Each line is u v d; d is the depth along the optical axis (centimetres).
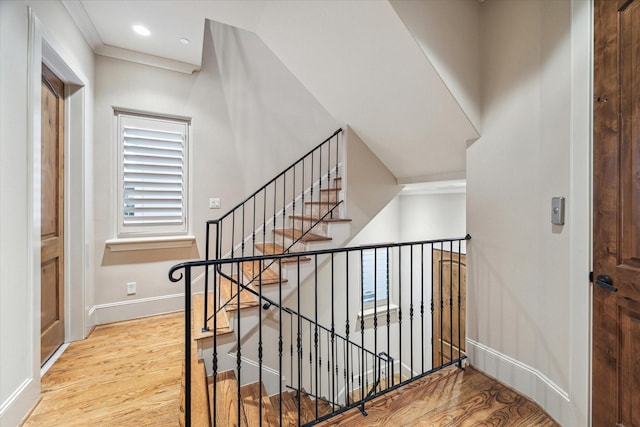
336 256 376
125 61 277
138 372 197
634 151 121
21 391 148
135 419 155
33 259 157
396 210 427
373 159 314
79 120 233
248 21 225
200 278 313
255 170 344
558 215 155
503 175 191
